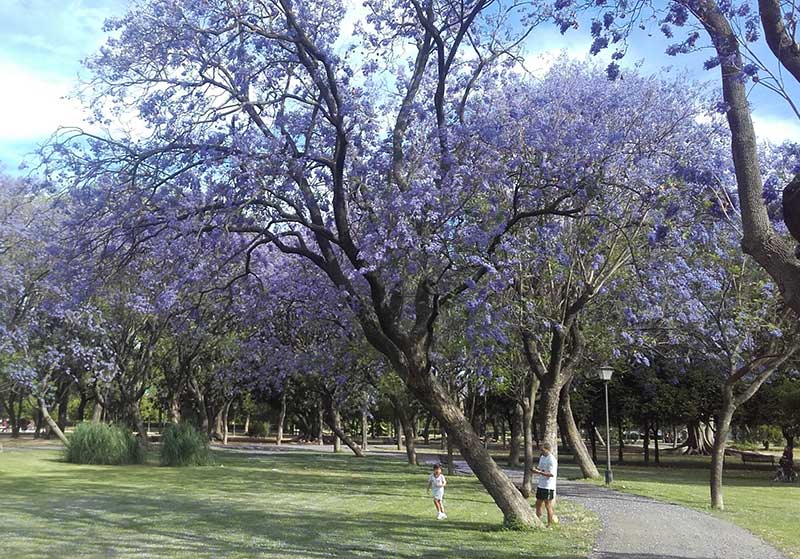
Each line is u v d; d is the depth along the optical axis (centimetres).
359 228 1324
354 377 3045
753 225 645
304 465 3178
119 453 2917
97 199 1228
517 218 1191
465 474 2777
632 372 3297
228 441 6112
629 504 1752
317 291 1945
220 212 1183
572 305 1583
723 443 1728
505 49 1382
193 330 2433
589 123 1314
